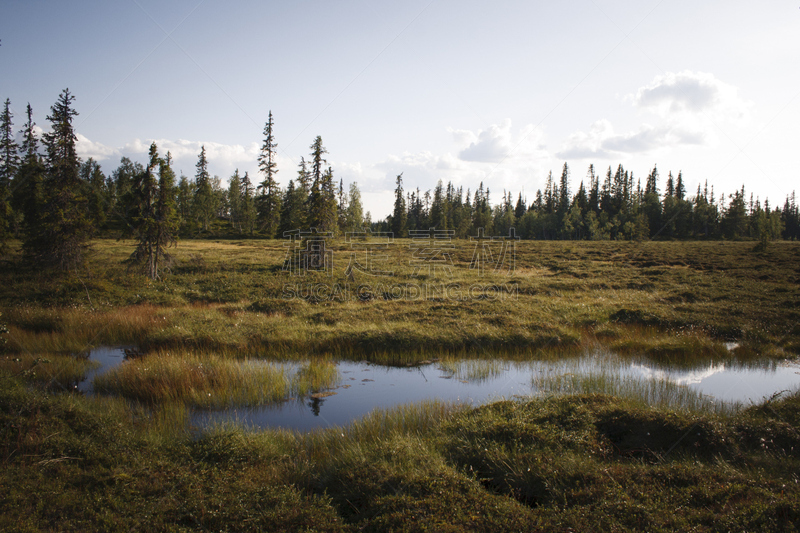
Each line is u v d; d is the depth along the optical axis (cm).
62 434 735
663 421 760
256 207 7444
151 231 2809
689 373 1313
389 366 1427
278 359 1484
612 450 702
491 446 713
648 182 11825
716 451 686
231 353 1489
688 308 2127
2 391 836
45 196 2781
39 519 535
